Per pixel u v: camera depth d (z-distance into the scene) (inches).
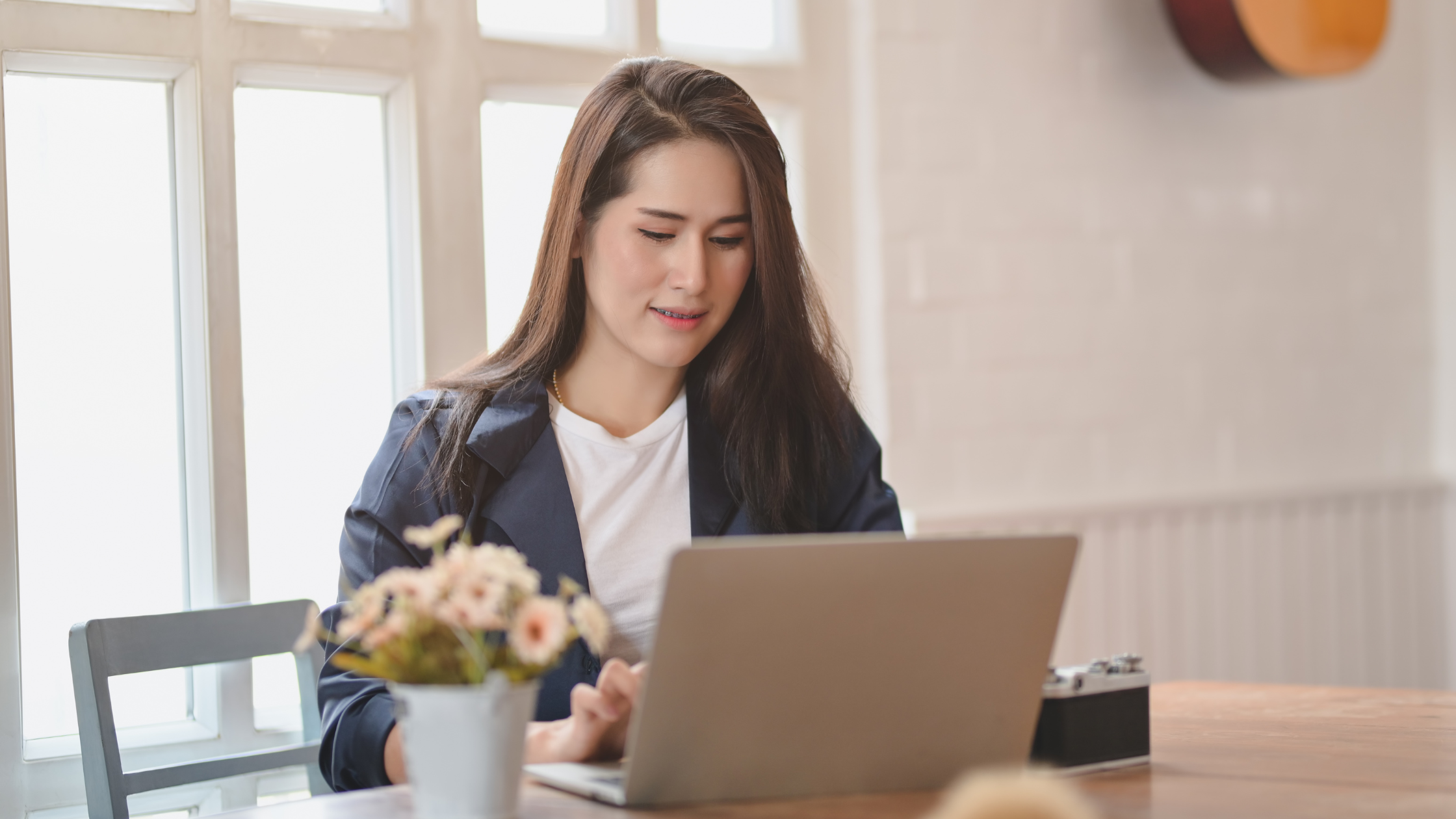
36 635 71.7
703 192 54.0
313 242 79.0
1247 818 35.2
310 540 79.4
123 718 73.2
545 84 83.8
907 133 97.5
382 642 33.1
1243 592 111.0
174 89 74.4
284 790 77.4
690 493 58.2
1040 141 103.0
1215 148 111.6
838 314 97.0
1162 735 47.7
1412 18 122.4
